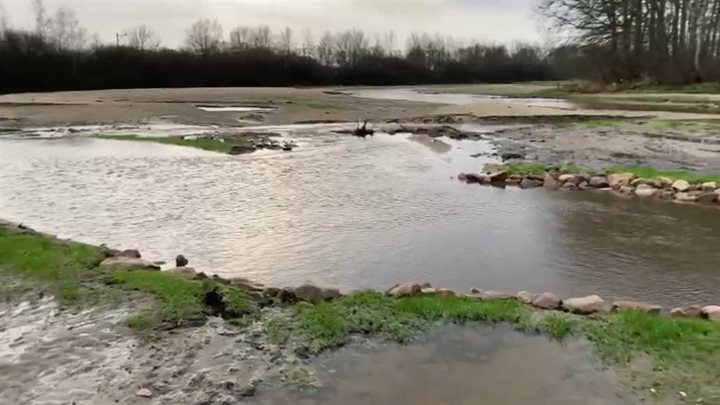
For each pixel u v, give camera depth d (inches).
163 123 1251.2
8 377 182.2
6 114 1370.6
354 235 396.2
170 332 213.6
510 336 211.0
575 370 185.5
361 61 3526.1
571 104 1668.3
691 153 729.6
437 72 3686.0
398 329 216.4
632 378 178.5
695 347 194.7
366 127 1132.5
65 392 173.5
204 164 718.5
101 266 288.0
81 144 916.6
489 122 1225.4
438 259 344.5
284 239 386.3
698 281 305.4
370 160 753.0
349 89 2908.5
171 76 2783.0
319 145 914.1
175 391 173.5
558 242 382.0
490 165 658.8
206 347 202.1
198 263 335.3
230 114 1430.9
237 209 476.4
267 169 682.2
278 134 1058.1
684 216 450.6
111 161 741.9
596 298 247.3
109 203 501.0
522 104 1700.3
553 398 169.3
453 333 213.9
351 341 207.9
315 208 479.8
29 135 1043.3
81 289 253.8
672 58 1945.1
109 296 245.9
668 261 340.8
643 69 2037.4
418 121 1274.6
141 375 183.0
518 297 254.7
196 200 512.1
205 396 170.7
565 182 575.5
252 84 2987.2
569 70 2561.5
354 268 326.0
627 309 232.4
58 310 233.9
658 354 191.8
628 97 1772.9
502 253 357.7
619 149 783.1
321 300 246.5
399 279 308.3
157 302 238.7
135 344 204.2
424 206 487.5
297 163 729.6
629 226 422.3
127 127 1178.6
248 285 265.4
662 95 1718.8
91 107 1529.3
